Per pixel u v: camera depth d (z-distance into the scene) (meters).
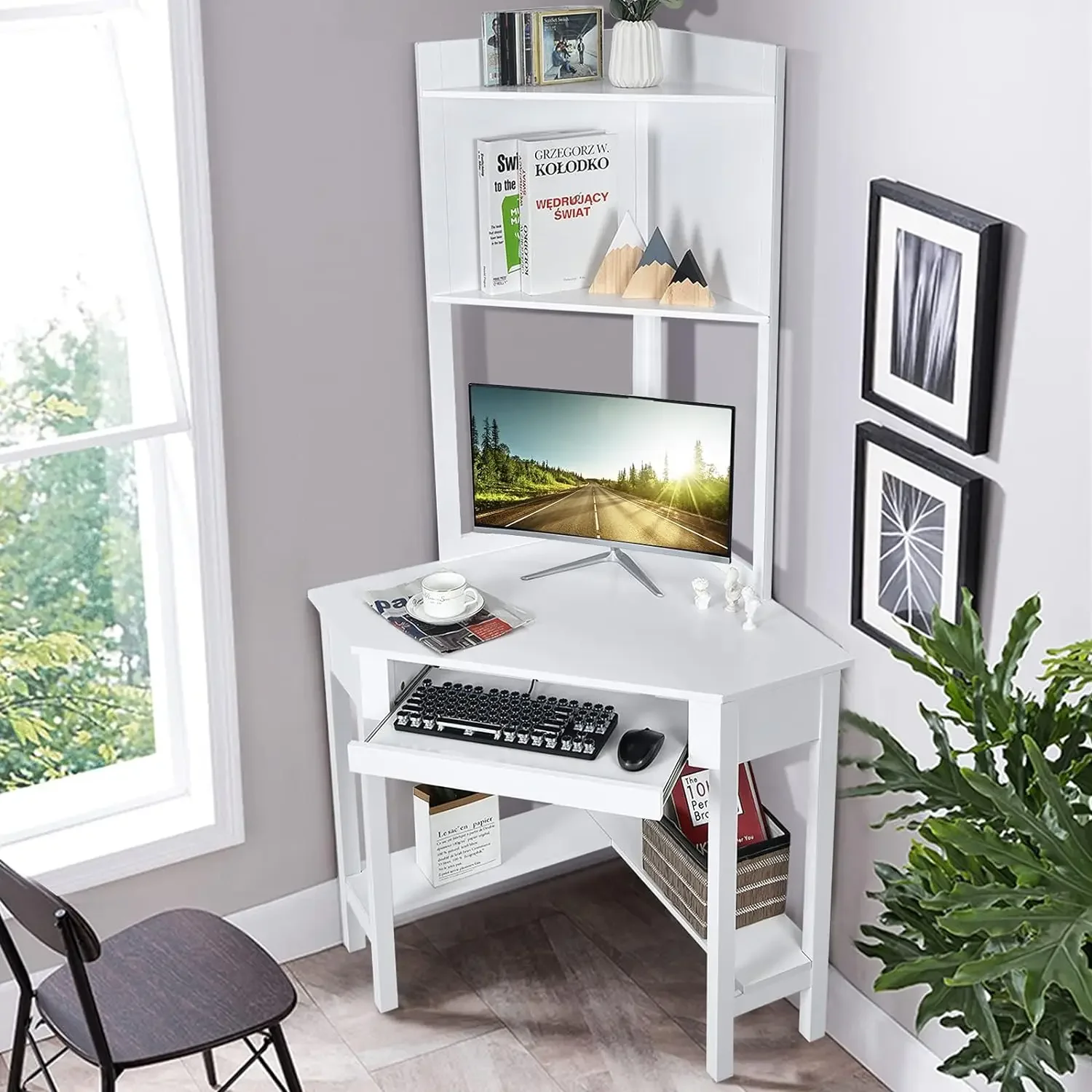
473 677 2.88
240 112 2.58
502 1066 2.80
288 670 2.96
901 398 2.33
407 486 2.97
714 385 2.91
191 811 2.99
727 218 2.69
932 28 2.15
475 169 2.80
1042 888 1.62
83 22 2.55
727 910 2.62
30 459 2.60
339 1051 2.85
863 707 2.60
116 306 2.75
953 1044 2.58
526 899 3.29
